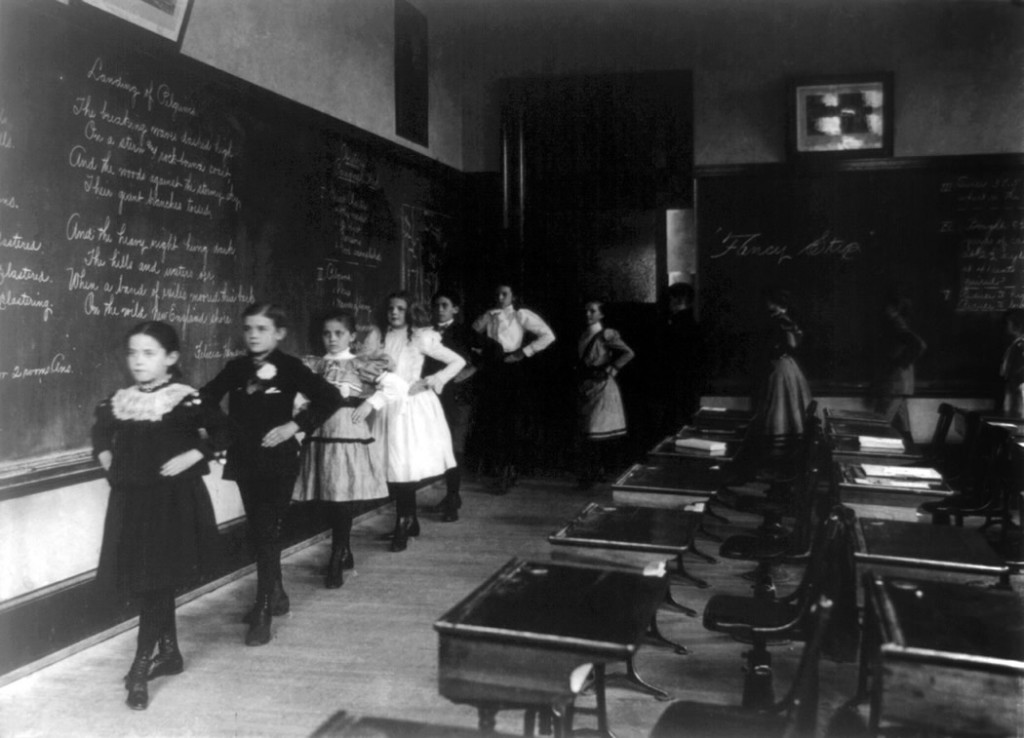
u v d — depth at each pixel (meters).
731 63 8.54
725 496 5.10
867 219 8.33
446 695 2.07
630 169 8.73
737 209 8.54
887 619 2.15
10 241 3.50
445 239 8.50
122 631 4.11
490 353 7.71
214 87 4.81
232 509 5.13
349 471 4.71
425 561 5.37
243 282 5.12
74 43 3.81
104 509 4.05
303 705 3.30
